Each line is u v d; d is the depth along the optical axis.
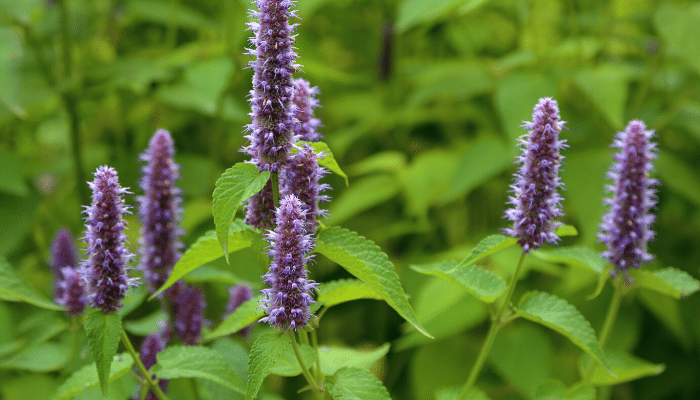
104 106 2.07
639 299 1.55
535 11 1.89
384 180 1.82
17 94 1.45
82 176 1.71
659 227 1.77
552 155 1.23
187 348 1.25
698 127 1.55
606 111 1.50
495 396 1.59
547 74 1.61
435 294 1.49
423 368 1.56
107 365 1.21
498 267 1.57
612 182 1.51
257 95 1.20
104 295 1.22
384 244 1.96
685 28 1.54
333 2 2.13
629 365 1.30
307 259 1.20
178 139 2.05
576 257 1.30
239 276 1.49
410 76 1.98
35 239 1.79
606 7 2.00
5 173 1.50
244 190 1.19
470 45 2.07
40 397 1.41
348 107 2.00
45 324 1.38
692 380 1.59
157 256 1.30
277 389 1.61
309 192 1.22
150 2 1.89
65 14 1.72
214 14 2.20
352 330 1.96
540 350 1.49
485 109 1.98
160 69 1.61
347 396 1.21
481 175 1.55
